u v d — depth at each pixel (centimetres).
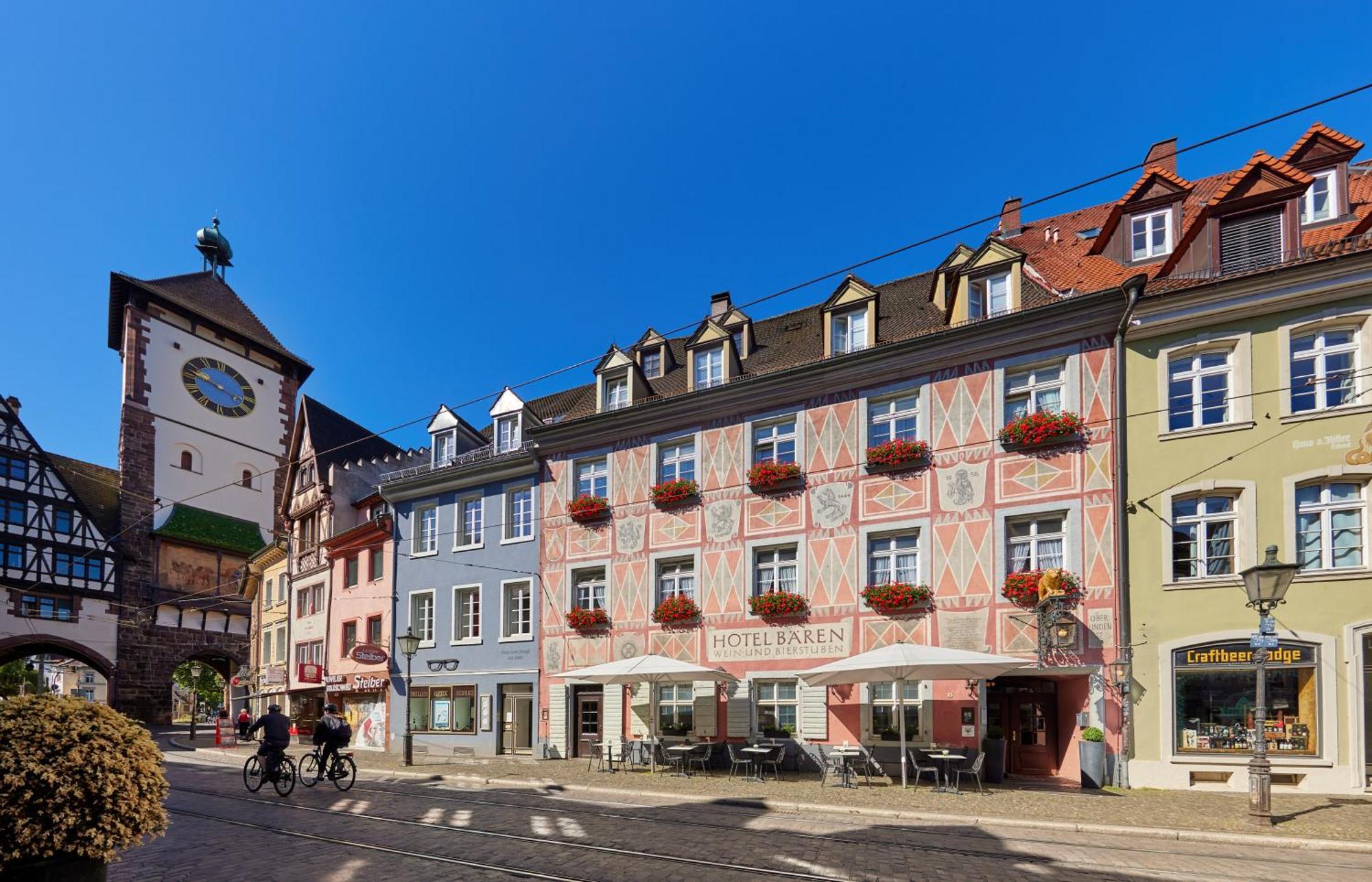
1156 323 1680
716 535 2167
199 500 5625
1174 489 1631
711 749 1983
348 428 4019
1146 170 1956
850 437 2008
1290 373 1573
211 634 5525
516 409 2741
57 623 4778
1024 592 1706
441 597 2755
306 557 3575
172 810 1420
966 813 1291
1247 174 1667
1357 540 1501
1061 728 1722
